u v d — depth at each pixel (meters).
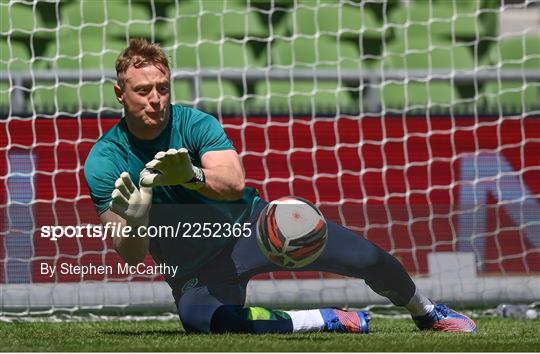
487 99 29.55
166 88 11.38
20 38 28.52
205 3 30.38
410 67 31.36
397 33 31.53
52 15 28.98
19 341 11.68
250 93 28.55
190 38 30.27
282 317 12.21
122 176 10.23
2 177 19.31
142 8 29.83
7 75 21.34
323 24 31.25
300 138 20.86
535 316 17.39
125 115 11.95
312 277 18.38
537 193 21.12
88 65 28.77
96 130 19.97
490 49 31.81
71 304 16.88
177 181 10.64
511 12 32.66
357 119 21.06
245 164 20.72
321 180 20.77
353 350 10.27
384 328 14.32
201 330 12.14
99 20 29.36
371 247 12.63
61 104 25.84
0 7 28.44
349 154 20.97
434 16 31.66
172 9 30.08
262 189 20.69
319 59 31.08
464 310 19.23
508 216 20.64
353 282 18.52
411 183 20.95
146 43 11.48
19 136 19.66
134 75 11.25
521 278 19.92
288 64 30.89
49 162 19.66
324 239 12.10
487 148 21.30
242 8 30.62
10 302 16.83
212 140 11.84
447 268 19.64
